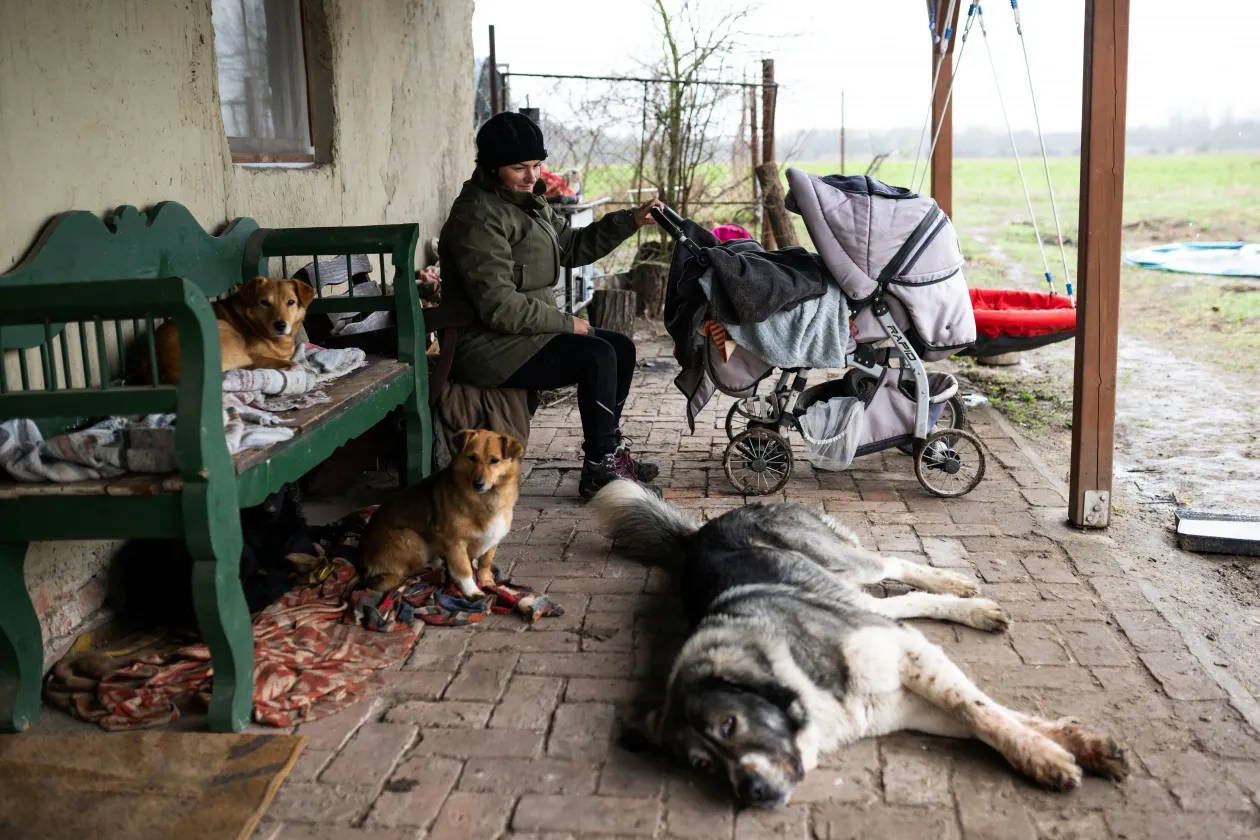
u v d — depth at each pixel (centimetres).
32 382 304
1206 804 224
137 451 250
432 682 290
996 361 749
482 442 324
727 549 325
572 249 467
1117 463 524
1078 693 275
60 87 312
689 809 228
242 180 430
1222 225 1568
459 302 439
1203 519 413
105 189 334
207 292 378
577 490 470
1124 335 880
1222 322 906
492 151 415
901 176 1986
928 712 255
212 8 437
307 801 234
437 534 333
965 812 225
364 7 562
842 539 345
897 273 418
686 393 455
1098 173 373
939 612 318
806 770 234
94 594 322
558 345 434
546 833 221
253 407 317
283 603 334
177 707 276
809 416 449
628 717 269
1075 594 341
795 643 254
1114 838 214
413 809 230
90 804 231
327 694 281
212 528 246
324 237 409
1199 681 280
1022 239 1584
